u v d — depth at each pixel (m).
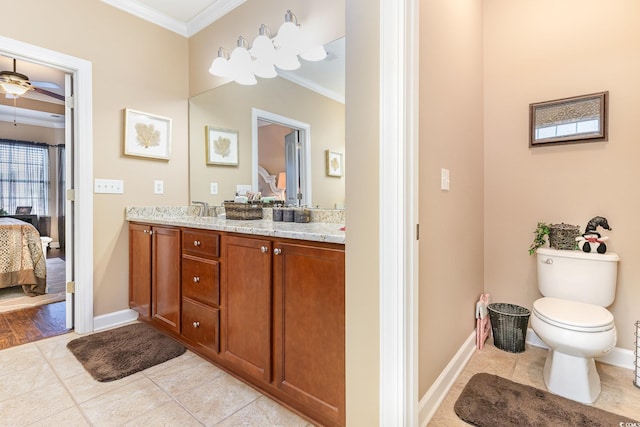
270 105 2.33
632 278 1.82
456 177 1.73
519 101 2.17
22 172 5.99
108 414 1.42
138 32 2.63
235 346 1.66
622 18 1.84
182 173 2.92
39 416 1.41
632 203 1.82
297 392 1.39
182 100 2.93
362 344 1.15
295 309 1.39
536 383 1.65
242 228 1.59
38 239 3.30
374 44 1.10
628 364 1.80
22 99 5.10
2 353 1.98
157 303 2.27
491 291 2.30
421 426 1.30
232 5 2.56
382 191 1.08
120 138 2.51
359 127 1.14
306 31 2.12
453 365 1.67
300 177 2.18
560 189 2.04
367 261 1.13
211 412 1.44
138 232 2.46
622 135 1.84
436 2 1.45
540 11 2.10
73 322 2.35
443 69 1.54
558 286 1.88
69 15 2.25
